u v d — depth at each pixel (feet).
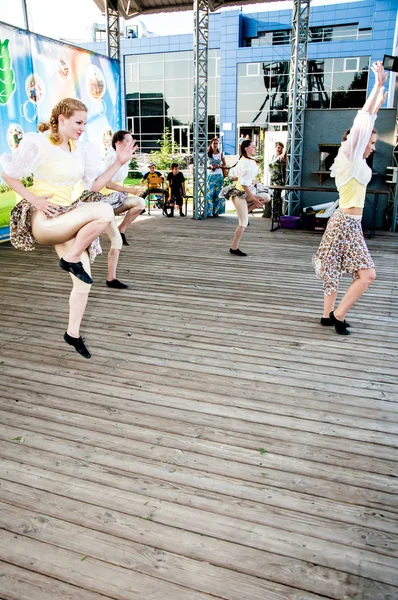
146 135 112.06
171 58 105.29
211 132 107.24
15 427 8.34
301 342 12.12
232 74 100.78
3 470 7.22
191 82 105.40
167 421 8.57
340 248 12.21
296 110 30.27
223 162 34.78
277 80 98.63
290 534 6.06
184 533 6.05
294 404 9.17
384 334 12.70
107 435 8.14
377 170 29.66
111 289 16.46
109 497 6.68
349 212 11.98
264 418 8.69
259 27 99.91
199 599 5.17
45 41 25.32
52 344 11.85
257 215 36.63
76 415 8.73
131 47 106.42
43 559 5.66
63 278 18.01
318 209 29.27
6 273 18.66
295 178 31.37
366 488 6.91
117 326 13.10
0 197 23.45
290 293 16.25
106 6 31.91
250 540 5.96
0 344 11.83
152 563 5.61
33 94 24.75
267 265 20.16
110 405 9.09
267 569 5.55
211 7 35.96
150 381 10.03
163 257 21.48
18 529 6.09
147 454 7.64
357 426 8.45
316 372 10.50
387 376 10.32
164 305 14.87
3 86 22.77
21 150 8.50
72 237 9.03
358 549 5.84
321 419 8.66
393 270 19.58
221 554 5.74
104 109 31.35
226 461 7.49
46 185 9.18
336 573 5.50
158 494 6.75
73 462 7.42
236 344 11.98
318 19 95.14
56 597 5.19
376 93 10.91
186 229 29.50
